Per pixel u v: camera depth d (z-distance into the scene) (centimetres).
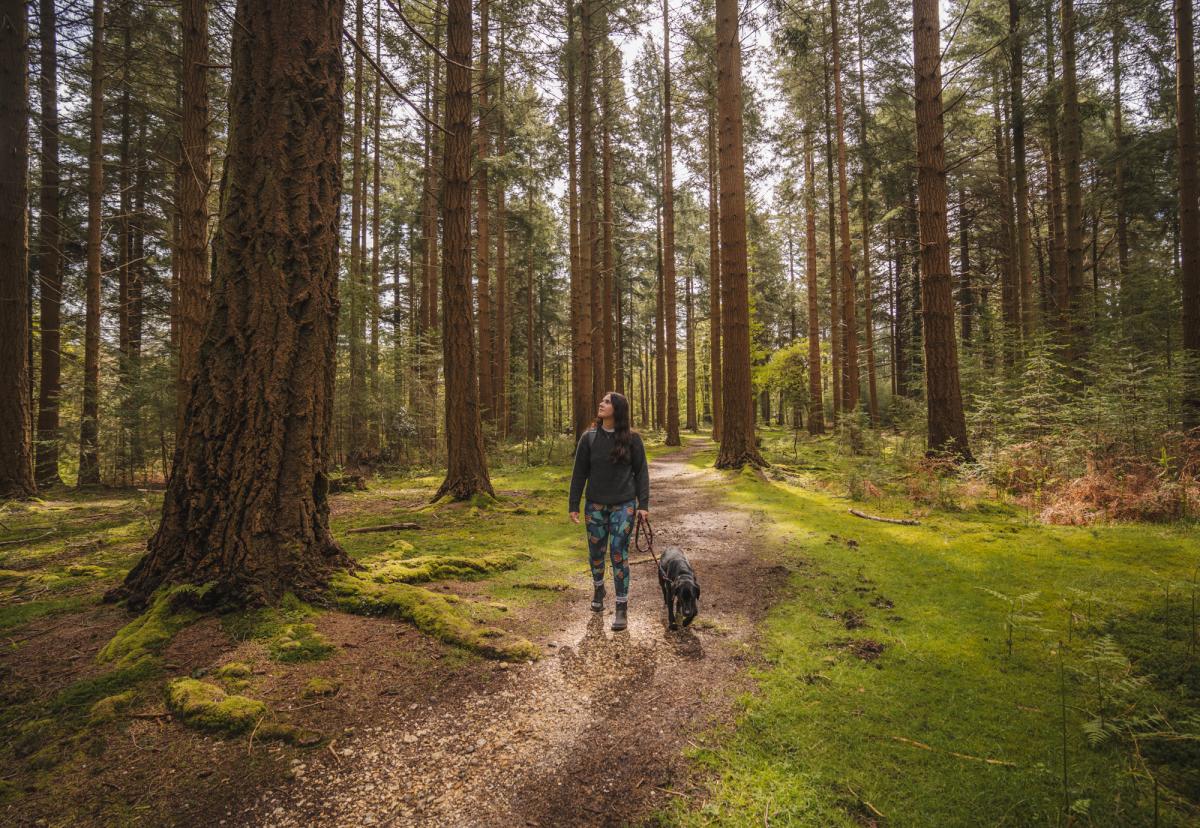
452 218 880
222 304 385
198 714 255
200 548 369
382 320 1722
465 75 869
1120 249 1973
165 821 198
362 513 847
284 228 392
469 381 902
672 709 281
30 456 1024
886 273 2570
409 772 230
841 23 1803
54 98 1324
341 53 431
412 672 313
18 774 219
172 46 1426
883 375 3130
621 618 390
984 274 2225
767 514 764
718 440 2270
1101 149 1625
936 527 640
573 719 273
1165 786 210
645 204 2541
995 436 922
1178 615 341
